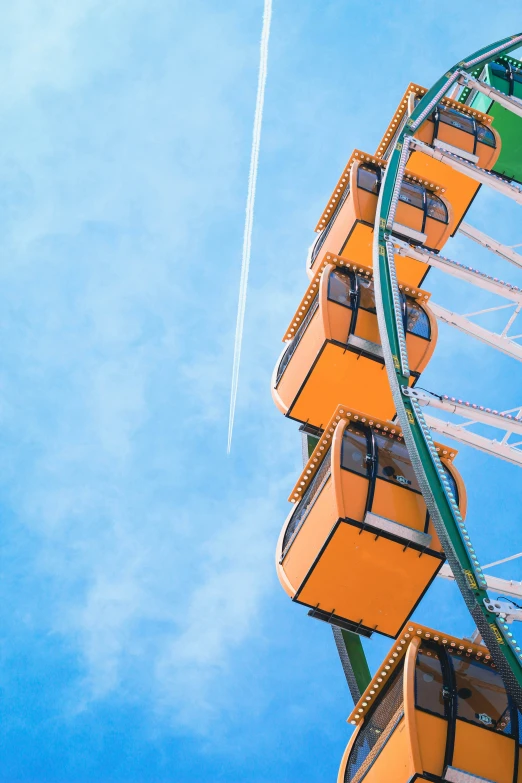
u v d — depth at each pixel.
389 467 17.89
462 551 14.01
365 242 26.81
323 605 17.88
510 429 18.30
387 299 19.86
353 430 18.39
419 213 26.12
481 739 14.41
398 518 17.33
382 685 15.98
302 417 22.41
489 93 28.88
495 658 12.83
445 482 15.21
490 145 29.19
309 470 19.08
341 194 28.64
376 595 17.61
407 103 29.50
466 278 22.53
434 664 15.16
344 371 21.88
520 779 14.16
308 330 22.69
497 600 13.30
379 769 15.00
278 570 18.97
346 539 17.25
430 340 22.27
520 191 25.41
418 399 17.78
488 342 22.62
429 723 14.51
